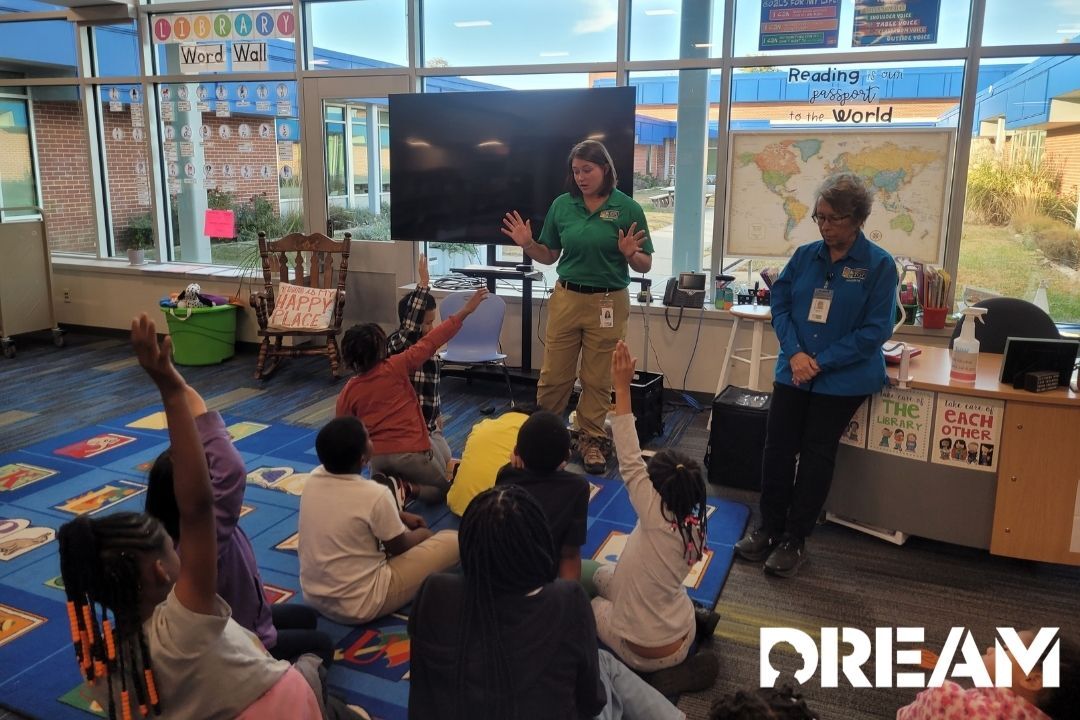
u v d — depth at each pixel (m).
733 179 4.82
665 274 5.27
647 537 2.22
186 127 6.39
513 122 4.86
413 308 3.59
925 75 4.45
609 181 3.78
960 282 4.59
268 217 6.27
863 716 2.18
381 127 5.71
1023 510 2.86
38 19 6.52
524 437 2.37
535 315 5.46
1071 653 1.42
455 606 1.40
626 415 2.29
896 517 3.11
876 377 2.85
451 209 5.16
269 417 4.69
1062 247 4.41
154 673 1.38
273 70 6.00
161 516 1.76
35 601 2.65
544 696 1.36
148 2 6.23
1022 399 2.79
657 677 2.25
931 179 4.42
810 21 4.60
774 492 3.02
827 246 2.85
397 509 2.59
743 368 4.94
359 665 2.32
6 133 6.84
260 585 2.11
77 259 6.86
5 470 3.78
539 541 1.38
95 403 4.91
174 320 5.81
